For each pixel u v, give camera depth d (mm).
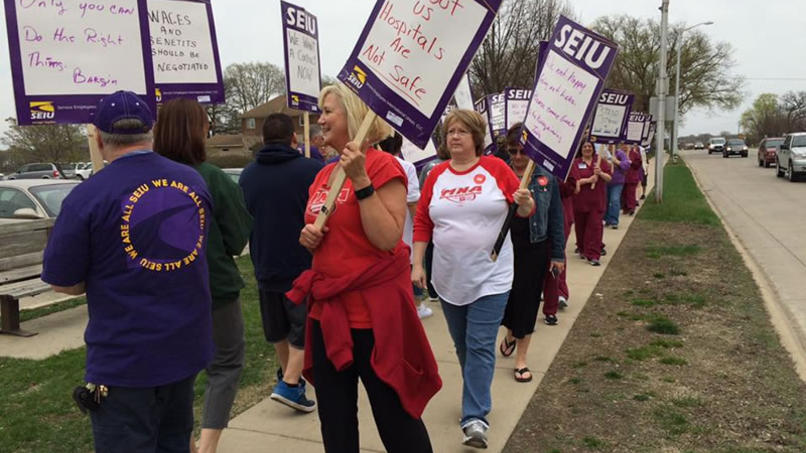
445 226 3420
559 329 5520
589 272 7941
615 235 11062
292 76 5301
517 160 4344
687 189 20844
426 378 2527
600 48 3760
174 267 2209
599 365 4621
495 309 3395
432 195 3527
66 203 2115
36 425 3768
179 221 2236
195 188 2340
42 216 8250
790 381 4215
